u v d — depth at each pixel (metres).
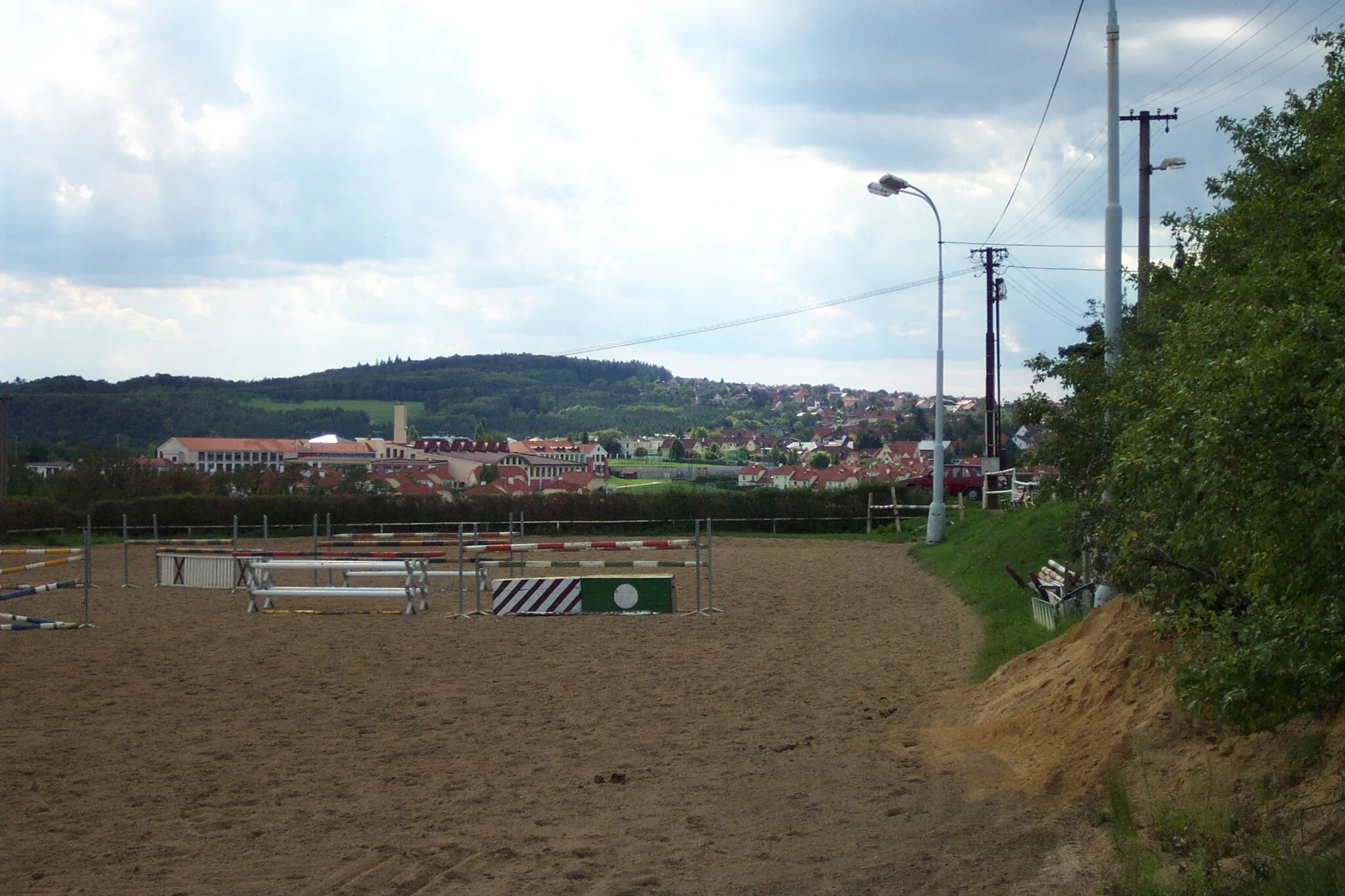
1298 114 11.69
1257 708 6.46
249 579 20.92
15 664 15.38
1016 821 8.12
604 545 20.98
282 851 7.92
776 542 39.06
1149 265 15.61
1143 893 6.41
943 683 13.48
